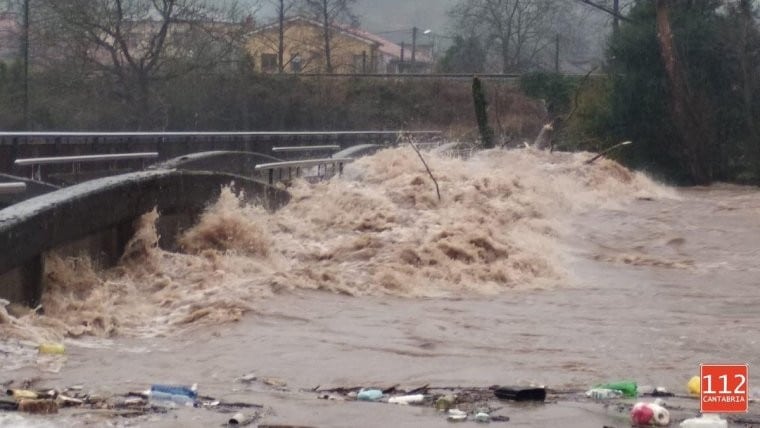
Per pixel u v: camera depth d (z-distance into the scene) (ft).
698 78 148.87
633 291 50.72
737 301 47.73
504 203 68.80
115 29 172.14
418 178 67.41
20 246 35.32
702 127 147.02
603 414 25.62
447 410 25.93
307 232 56.95
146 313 38.52
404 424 24.44
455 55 282.15
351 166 72.54
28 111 164.96
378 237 54.80
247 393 27.68
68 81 171.01
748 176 148.15
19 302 36.24
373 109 222.89
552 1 275.80
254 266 47.88
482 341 36.42
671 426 24.44
